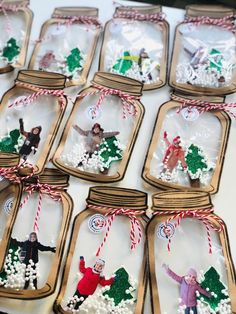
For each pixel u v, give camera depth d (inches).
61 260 13.9
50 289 13.4
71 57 17.7
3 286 13.5
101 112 16.5
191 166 15.4
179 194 14.5
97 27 18.6
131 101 16.7
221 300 13.3
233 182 15.3
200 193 14.5
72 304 13.4
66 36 18.4
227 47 17.9
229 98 16.8
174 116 16.5
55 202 15.0
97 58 18.0
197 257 14.1
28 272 13.7
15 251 14.0
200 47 17.8
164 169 15.4
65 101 16.6
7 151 15.7
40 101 16.9
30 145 15.9
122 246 14.3
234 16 18.5
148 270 13.7
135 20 18.7
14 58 17.8
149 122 16.4
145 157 15.6
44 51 18.0
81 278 13.7
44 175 15.2
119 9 18.8
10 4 19.1
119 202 14.6
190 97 16.6
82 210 14.8
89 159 15.5
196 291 13.5
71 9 18.9
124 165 15.5
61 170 15.3
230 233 14.4
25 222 14.7
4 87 17.2
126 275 13.7
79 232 14.5
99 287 13.6
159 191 15.1
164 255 14.1
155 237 14.2
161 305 13.4
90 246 14.3
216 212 14.7
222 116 16.4
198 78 17.0
